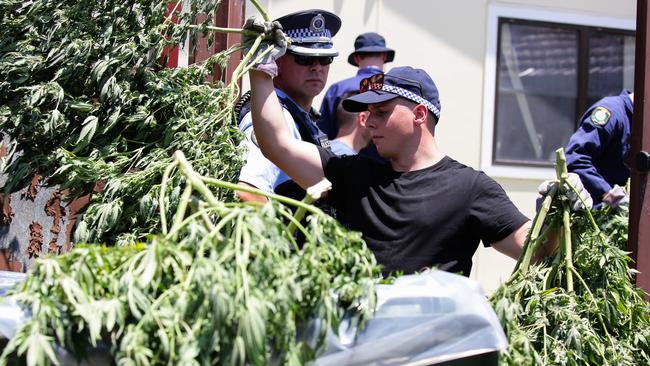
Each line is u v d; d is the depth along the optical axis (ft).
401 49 21.43
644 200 10.70
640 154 10.73
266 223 6.96
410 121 10.11
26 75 10.68
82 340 6.82
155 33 10.66
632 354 9.62
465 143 22.17
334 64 20.76
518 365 8.24
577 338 9.02
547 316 9.26
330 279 7.22
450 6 21.91
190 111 10.55
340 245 7.32
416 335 7.36
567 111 23.65
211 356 6.53
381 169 10.28
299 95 12.39
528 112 23.24
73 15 10.87
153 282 6.77
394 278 7.82
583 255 9.70
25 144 10.86
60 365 6.77
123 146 10.65
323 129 16.84
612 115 14.34
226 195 10.41
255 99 10.34
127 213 10.05
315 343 7.04
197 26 10.84
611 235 10.79
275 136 10.30
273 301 6.62
